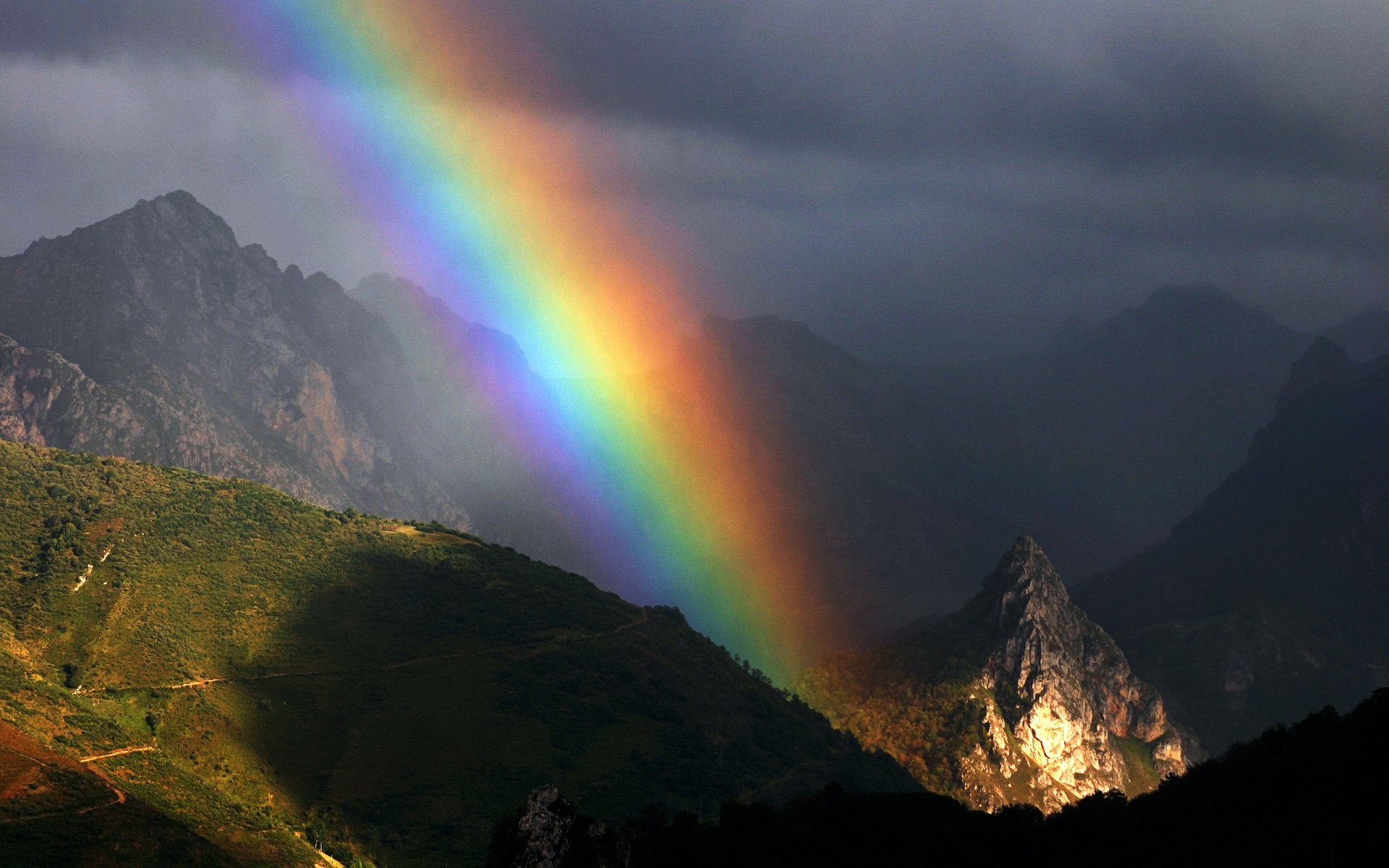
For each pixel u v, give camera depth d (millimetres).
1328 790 190500
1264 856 180250
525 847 180750
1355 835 177875
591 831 186750
